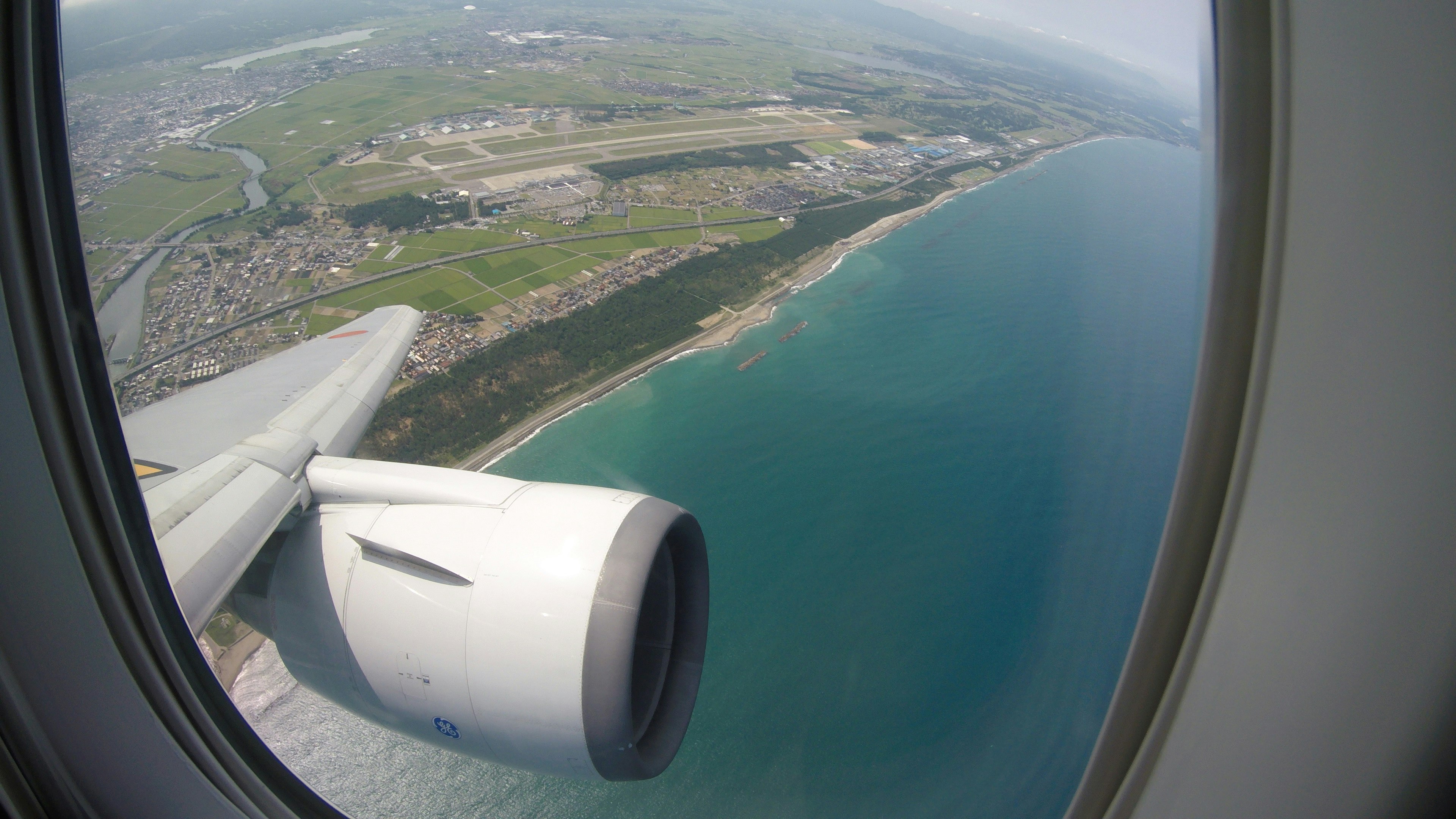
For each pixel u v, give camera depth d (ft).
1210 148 7.25
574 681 14.90
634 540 15.80
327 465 19.90
